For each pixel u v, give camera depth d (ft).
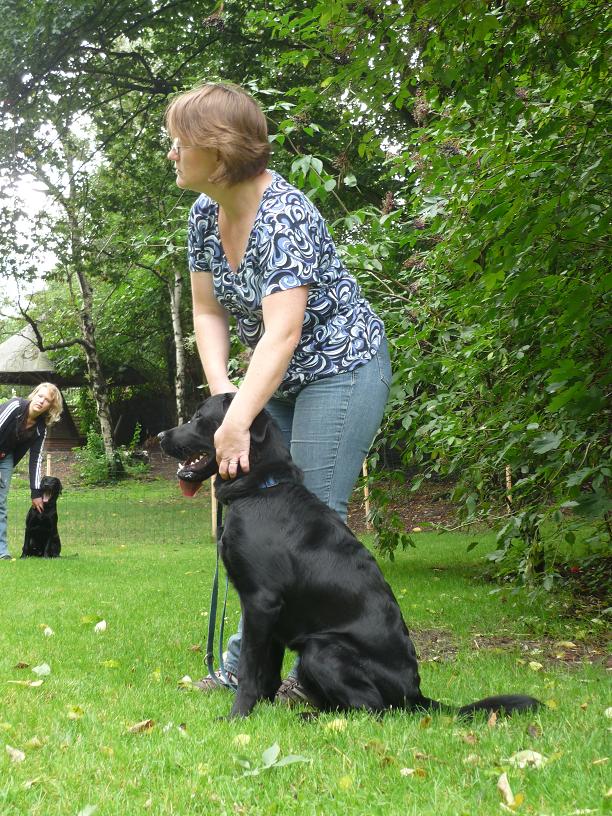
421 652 16.87
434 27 13.78
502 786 7.14
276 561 10.34
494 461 21.07
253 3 51.65
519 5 13.43
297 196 10.87
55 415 32.83
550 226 13.66
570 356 15.46
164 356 97.86
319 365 11.27
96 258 69.05
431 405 22.03
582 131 14.71
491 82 14.26
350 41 14.83
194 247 12.06
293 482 10.78
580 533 29.84
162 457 86.38
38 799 7.13
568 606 21.72
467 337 19.74
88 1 54.80
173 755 8.41
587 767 7.88
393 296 22.65
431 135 18.53
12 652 14.75
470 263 14.51
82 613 19.80
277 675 11.30
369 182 49.47
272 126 24.20
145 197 65.41
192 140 10.43
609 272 13.80
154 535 43.14
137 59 62.80
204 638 17.17
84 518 51.06
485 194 16.01
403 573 29.07
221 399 11.27
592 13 13.84
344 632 10.18
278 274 10.52
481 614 20.88
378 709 9.96
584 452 17.39
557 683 13.14
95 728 9.52
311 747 8.76
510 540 18.90
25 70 58.29
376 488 25.94
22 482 80.28
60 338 91.09
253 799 7.25
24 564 29.89
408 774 7.84
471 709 9.98
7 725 9.51
